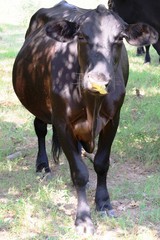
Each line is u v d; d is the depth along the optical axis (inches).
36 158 310.8
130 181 276.1
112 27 198.4
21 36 802.8
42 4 991.6
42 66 240.5
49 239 209.6
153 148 316.8
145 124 366.3
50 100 231.3
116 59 200.5
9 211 236.7
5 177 279.6
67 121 217.2
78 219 219.9
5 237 214.8
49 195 249.3
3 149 323.3
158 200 250.5
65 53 222.4
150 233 218.1
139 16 342.6
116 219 229.5
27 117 387.9
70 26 208.8
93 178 279.1
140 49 631.8
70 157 220.2
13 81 279.7
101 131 228.7
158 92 457.7
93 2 976.3
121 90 220.5
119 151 314.7
